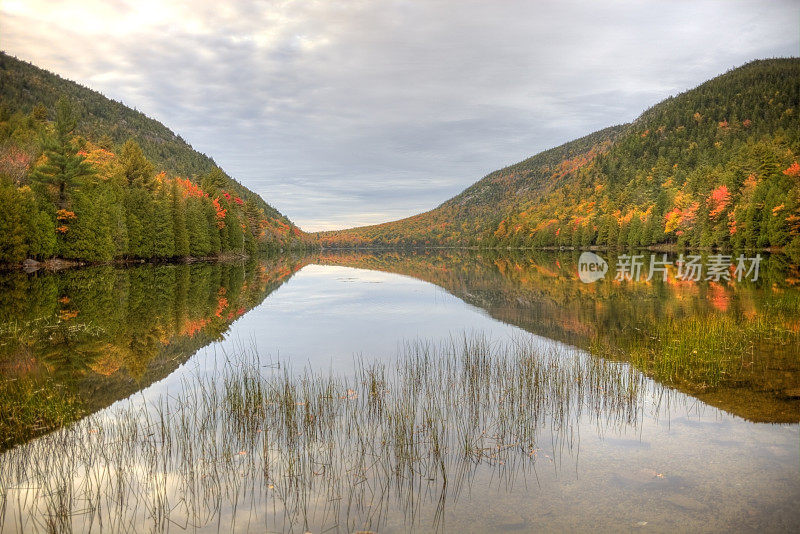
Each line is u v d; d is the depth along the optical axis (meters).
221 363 13.77
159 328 19.14
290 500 6.24
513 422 8.74
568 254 95.38
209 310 24.00
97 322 20.27
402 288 34.91
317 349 15.44
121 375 12.60
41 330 18.48
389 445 7.86
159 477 6.88
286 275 48.91
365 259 100.06
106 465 7.05
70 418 9.30
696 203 81.75
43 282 35.03
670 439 7.88
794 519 5.59
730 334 15.15
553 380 11.08
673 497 6.12
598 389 10.45
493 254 112.50
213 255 80.25
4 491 6.50
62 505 5.89
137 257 62.19
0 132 85.69
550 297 27.98
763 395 9.84
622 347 14.88
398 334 17.92
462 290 32.91
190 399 10.52
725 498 6.07
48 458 7.51
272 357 14.39
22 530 5.59
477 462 7.23
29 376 12.54
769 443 7.63
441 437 8.09
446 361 13.61
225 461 7.35
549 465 7.09
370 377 11.94
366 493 6.39
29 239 44.41
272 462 7.32
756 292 26.58
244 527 5.65
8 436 8.43
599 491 6.32
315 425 8.73
